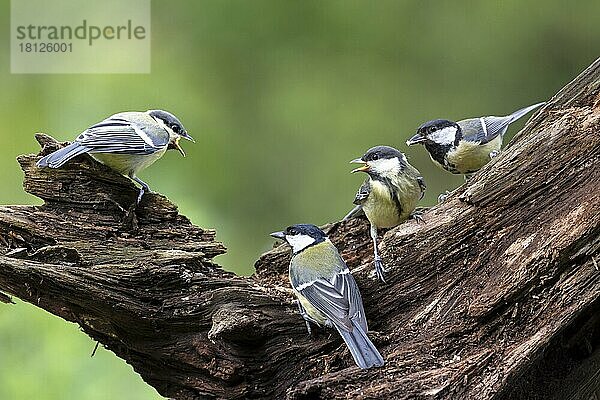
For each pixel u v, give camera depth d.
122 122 8.84
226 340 7.86
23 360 12.20
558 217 7.71
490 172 7.98
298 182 19.42
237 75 19.69
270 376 7.96
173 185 17.20
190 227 8.78
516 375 7.33
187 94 19.05
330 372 7.77
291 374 7.94
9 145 17.48
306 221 19.17
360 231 9.58
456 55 19.98
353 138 19.53
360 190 9.09
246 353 7.93
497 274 7.82
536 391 7.91
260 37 19.92
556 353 8.06
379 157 8.94
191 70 19.45
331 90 19.89
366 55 20.00
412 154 19.42
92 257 8.04
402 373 7.45
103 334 8.22
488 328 7.75
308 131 19.62
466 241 8.05
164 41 19.53
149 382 8.41
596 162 7.72
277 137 19.61
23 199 17.03
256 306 8.05
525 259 7.69
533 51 19.92
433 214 8.35
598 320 8.00
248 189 19.20
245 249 18.70
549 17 19.83
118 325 8.02
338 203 19.31
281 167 19.47
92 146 8.35
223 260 18.30
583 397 8.03
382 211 9.01
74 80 18.45
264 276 9.37
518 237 7.85
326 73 20.00
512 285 7.66
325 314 7.83
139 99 18.55
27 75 18.34
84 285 7.67
